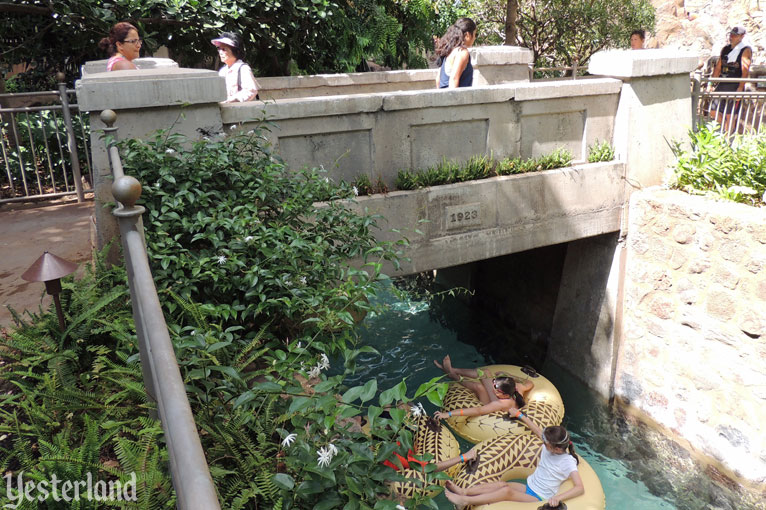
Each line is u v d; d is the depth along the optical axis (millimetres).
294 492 1981
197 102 3959
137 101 3789
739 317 5395
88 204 5574
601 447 6605
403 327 9336
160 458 2004
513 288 8836
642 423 6625
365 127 4902
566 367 7598
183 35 8188
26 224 4957
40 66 8070
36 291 3607
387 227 5145
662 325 6250
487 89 5340
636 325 6586
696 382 5922
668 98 6266
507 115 5594
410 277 10984
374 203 5020
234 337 2953
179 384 1121
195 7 7418
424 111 5160
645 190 6328
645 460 6383
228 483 2156
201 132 4055
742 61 8320
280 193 3850
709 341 5738
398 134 5109
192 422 999
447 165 5426
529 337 8523
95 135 3770
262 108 4348
